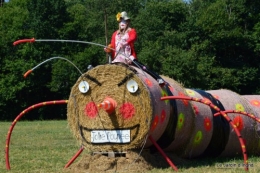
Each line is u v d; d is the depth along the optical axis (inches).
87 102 436.8
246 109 552.1
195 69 1870.1
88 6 2778.1
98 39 2153.1
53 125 1290.6
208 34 2108.8
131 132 421.1
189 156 493.0
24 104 2030.0
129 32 451.8
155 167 432.5
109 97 427.8
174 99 450.9
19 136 872.9
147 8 2249.0
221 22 2079.2
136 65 446.9
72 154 577.9
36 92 2052.2
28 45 2041.1
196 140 488.4
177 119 454.0
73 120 443.5
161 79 434.3
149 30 2165.4
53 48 2080.5
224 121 521.0
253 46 2085.4
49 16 2086.6
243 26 2197.3
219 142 517.7
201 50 2089.1
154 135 431.5
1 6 2474.2
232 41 2071.9
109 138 428.8
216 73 1984.5
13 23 2101.4
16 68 2000.5
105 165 417.7
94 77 433.1
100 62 2030.0
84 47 2118.6
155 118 418.3
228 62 2078.0
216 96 541.6
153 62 1904.5
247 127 543.5
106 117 428.8
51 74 2054.6
